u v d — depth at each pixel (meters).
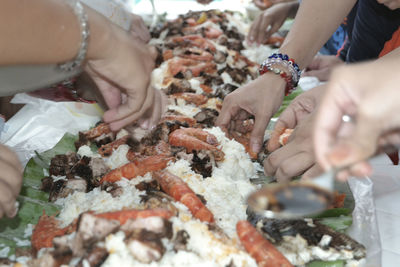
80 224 1.48
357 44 3.49
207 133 2.42
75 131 2.80
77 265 1.46
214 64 3.54
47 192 2.15
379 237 1.81
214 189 2.00
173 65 3.39
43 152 2.50
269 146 2.40
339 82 1.04
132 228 1.50
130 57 1.57
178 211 1.69
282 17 4.20
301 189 1.15
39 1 1.20
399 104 0.94
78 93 2.55
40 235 1.66
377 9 3.21
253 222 1.77
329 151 1.00
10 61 1.22
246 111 2.57
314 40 2.63
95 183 2.14
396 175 2.36
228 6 5.41
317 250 1.65
